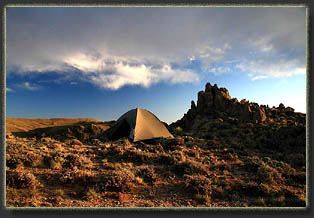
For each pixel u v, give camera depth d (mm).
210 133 22641
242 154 13398
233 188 7355
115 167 8984
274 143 16094
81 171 7758
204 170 8945
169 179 8133
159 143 14820
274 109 31109
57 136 25484
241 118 26484
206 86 35156
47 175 7480
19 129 48344
